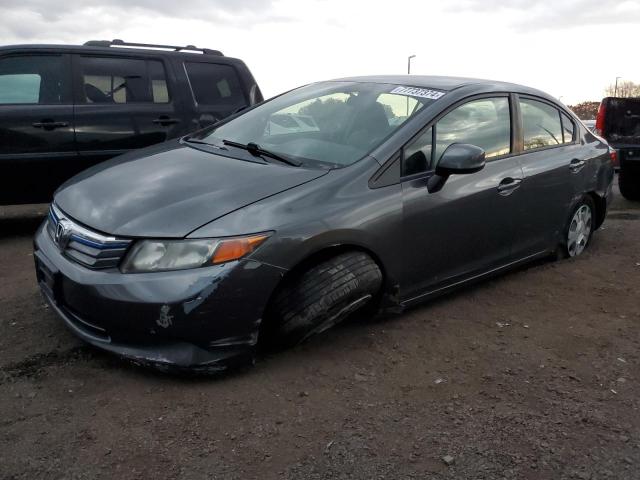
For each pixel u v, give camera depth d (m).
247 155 3.65
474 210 3.86
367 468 2.40
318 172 3.30
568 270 4.87
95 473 2.32
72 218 3.14
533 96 4.64
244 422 2.66
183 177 3.28
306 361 3.20
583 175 4.91
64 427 2.58
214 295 2.75
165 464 2.38
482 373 3.17
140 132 5.94
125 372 3.03
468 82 4.25
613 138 8.20
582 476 2.40
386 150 3.46
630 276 4.78
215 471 2.35
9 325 3.58
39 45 5.61
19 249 5.39
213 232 2.80
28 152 5.47
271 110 4.35
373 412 2.78
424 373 3.14
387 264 3.39
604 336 3.67
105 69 5.87
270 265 2.87
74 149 5.65
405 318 3.81
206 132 4.35
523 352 3.42
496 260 4.21
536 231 4.52
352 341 3.45
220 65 6.55
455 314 3.91
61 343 3.34
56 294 3.08
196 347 2.83
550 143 4.69
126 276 2.79
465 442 2.58
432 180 3.58
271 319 3.04
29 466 2.34
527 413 2.81
